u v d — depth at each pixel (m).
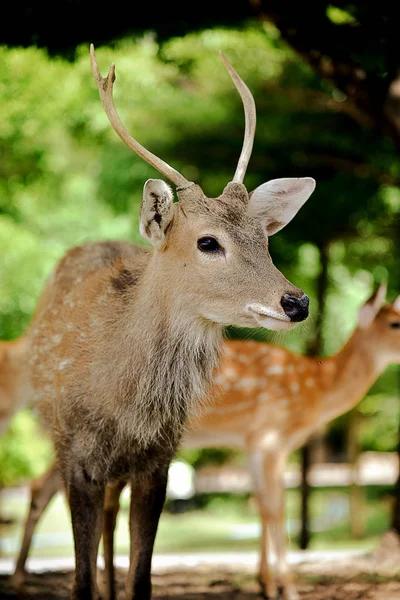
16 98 13.93
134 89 16.28
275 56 15.98
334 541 22.98
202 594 10.11
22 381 10.58
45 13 10.05
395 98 11.85
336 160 16.48
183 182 6.69
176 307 6.59
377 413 32.38
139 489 7.13
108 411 6.84
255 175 17.00
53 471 9.91
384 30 10.40
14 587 9.98
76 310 7.34
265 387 10.87
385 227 17.95
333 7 10.91
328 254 18.58
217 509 31.97
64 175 20.98
